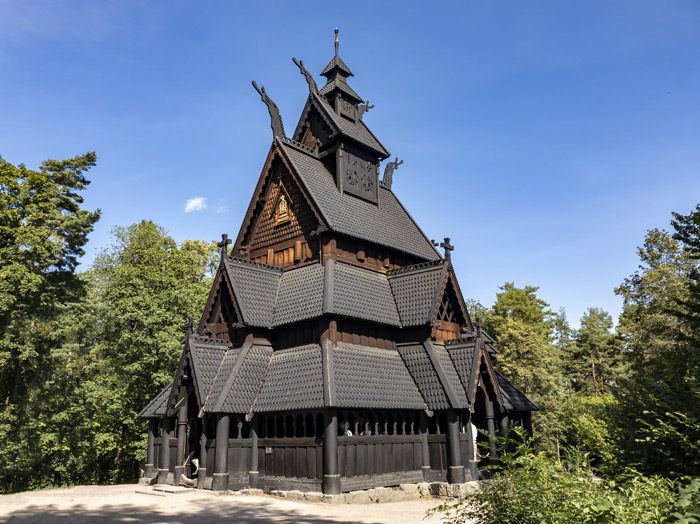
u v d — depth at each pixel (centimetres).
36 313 4338
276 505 2253
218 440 2561
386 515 2056
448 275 3181
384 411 2695
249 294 3027
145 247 6147
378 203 3756
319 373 2606
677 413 1163
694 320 2591
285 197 3403
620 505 872
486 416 2962
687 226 2712
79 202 5388
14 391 4341
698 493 842
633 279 5372
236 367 2772
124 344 4584
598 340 9012
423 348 3020
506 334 6019
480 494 1046
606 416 1606
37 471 4666
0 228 4056
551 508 916
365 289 3100
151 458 3172
